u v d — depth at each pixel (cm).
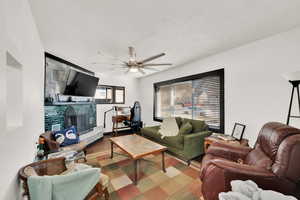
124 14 151
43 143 187
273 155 119
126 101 523
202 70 314
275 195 80
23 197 111
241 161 163
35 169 121
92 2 132
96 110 439
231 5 139
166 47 244
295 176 96
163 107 452
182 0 131
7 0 83
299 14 153
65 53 265
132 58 260
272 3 136
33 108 162
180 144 254
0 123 69
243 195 81
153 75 482
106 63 323
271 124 145
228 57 262
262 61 216
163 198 156
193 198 155
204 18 160
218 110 288
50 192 88
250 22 170
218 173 118
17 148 103
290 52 187
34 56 166
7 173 83
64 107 296
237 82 249
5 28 77
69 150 206
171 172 212
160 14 152
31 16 147
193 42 226
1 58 70
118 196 159
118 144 234
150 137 345
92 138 358
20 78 114
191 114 352
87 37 203
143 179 193
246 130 236
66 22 165
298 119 182
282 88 195
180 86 388
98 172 108
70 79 306
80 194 97
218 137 242
